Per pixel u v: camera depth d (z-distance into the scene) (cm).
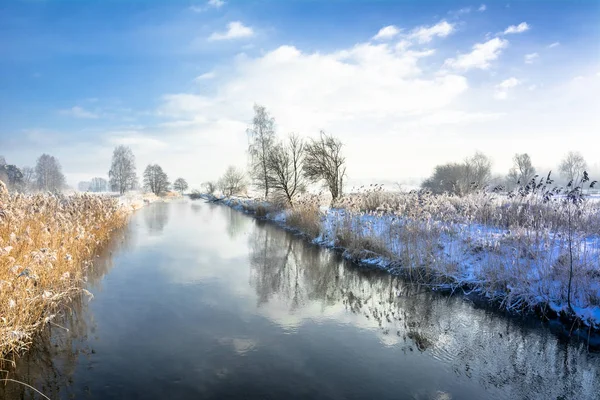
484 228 1215
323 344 677
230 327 746
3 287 634
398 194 2033
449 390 538
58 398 497
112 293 948
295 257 1412
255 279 1104
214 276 1130
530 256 919
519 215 1181
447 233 1217
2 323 595
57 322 761
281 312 837
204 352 636
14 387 523
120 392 513
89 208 1819
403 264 1152
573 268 805
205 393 514
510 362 623
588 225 1030
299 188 2888
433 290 996
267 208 3028
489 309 860
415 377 571
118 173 7012
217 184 7525
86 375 556
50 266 807
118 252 1477
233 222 2611
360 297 950
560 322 764
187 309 842
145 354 625
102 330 720
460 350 663
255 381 547
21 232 960
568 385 558
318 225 1798
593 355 650
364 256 1323
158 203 5369
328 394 517
